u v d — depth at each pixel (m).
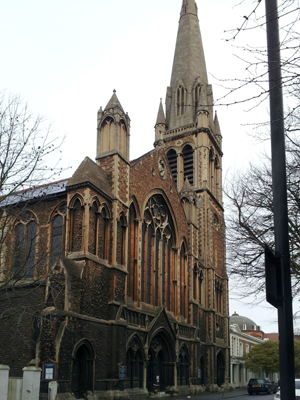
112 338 32.97
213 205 65.25
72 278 30.06
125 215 37.31
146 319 39.00
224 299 64.38
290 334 8.81
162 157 47.47
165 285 45.78
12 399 20.98
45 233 35.94
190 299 49.97
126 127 39.66
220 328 62.03
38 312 29.55
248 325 136.12
